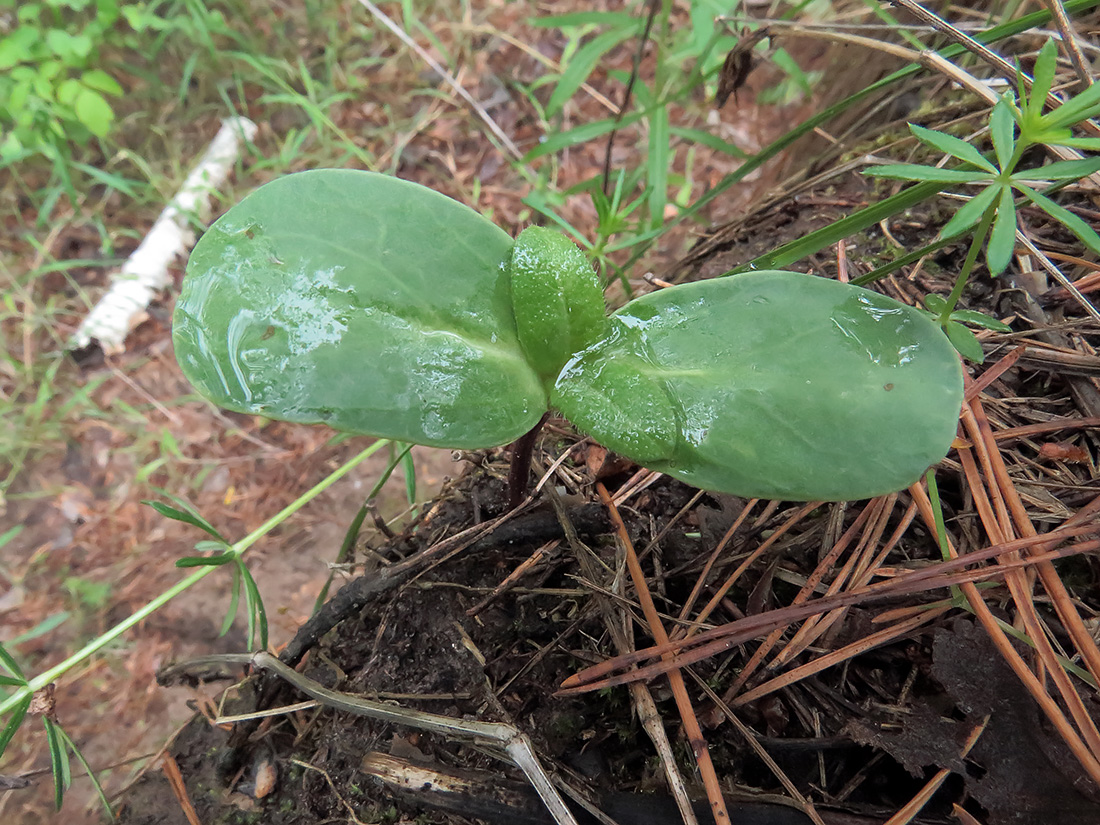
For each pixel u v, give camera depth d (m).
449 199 0.07
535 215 0.20
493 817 0.07
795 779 0.07
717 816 0.07
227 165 0.23
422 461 0.18
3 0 0.24
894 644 0.08
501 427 0.06
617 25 0.15
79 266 0.22
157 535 0.18
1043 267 0.09
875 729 0.07
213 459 0.19
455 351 0.06
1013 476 0.08
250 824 0.08
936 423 0.06
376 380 0.06
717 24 0.13
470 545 0.09
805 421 0.06
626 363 0.07
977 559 0.07
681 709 0.07
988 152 0.11
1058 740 0.07
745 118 0.21
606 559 0.09
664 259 0.19
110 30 0.24
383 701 0.08
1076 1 0.08
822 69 0.18
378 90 0.24
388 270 0.07
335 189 0.07
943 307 0.07
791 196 0.12
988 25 0.11
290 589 0.17
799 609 0.07
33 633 0.14
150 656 0.16
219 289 0.06
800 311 0.06
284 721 0.09
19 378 0.20
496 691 0.08
